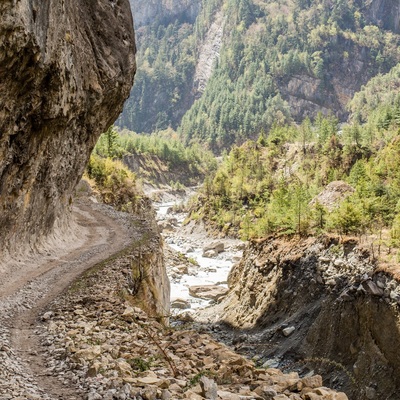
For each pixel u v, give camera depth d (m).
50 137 30.30
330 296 39.31
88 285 25.53
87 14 37.03
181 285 78.00
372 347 31.88
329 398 10.40
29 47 20.00
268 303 49.38
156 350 14.41
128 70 41.44
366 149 131.00
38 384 11.31
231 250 115.06
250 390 11.25
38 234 34.97
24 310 20.25
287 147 156.00
